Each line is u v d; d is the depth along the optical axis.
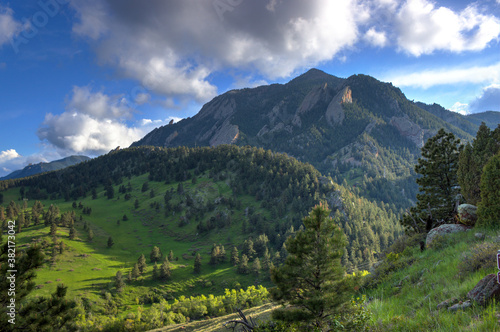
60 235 170.12
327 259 9.23
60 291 11.89
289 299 9.80
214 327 39.28
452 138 26.98
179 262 156.62
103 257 157.75
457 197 25.48
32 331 10.66
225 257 158.00
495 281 6.81
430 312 7.69
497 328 5.23
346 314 8.84
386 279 15.44
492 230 14.73
